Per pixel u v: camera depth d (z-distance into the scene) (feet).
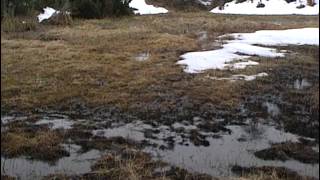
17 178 25.38
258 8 129.80
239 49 61.16
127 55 55.57
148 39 66.28
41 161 27.76
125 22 89.25
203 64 51.98
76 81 43.93
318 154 29.48
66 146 29.86
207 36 73.31
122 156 28.19
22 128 32.63
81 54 55.26
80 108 37.29
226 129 33.50
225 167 27.20
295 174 26.22
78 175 25.57
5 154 28.43
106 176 25.30
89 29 76.69
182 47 61.00
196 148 30.07
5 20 75.15
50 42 63.52
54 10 97.14
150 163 26.91
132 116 35.73
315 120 35.65
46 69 48.01
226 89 42.16
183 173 25.84
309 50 62.18
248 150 29.91
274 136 32.40
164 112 36.58
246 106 38.37
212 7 138.62
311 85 44.86
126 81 44.39
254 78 46.57
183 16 106.63
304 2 128.98
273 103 39.29
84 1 94.02
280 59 55.62
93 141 30.68
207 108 37.58
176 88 42.45
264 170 26.63
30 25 75.56
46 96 39.68
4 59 51.98
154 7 132.77
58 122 34.27
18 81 43.60
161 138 31.60
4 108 36.86
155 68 49.55
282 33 75.61
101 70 48.06
